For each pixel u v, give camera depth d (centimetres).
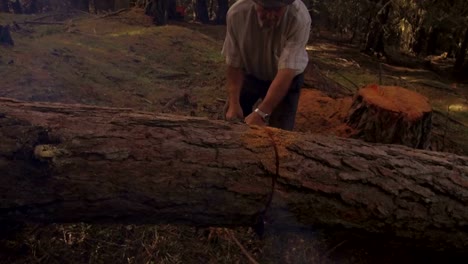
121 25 874
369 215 214
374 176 216
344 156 221
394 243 231
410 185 220
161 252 252
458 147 520
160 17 958
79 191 182
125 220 197
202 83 612
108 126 197
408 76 934
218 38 988
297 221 212
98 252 244
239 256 262
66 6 1054
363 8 1003
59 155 180
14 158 174
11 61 471
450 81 996
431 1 880
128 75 553
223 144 207
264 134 220
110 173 185
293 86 300
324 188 207
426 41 1238
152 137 199
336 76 823
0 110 189
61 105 208
